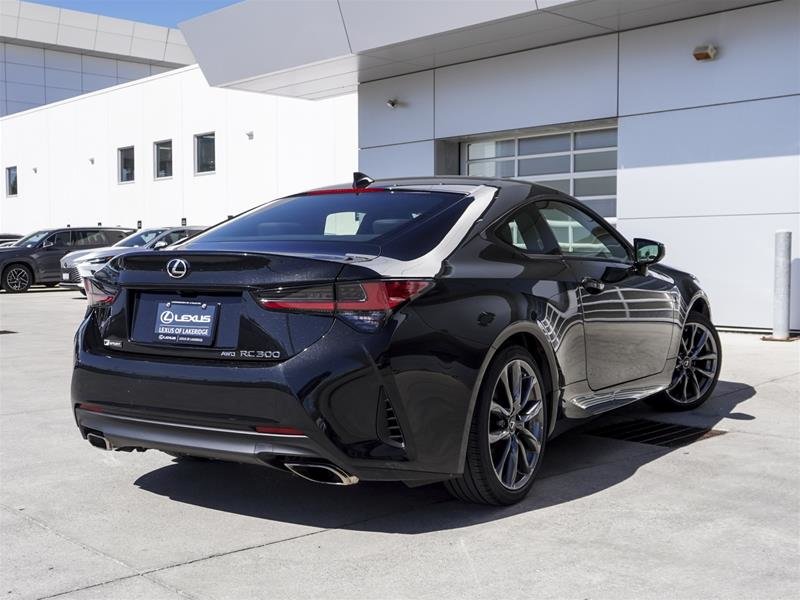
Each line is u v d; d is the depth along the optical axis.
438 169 13.17
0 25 40.47
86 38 43.19
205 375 3.23
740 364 7.45
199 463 4.45
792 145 9.39
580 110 11.25
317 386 3.08
